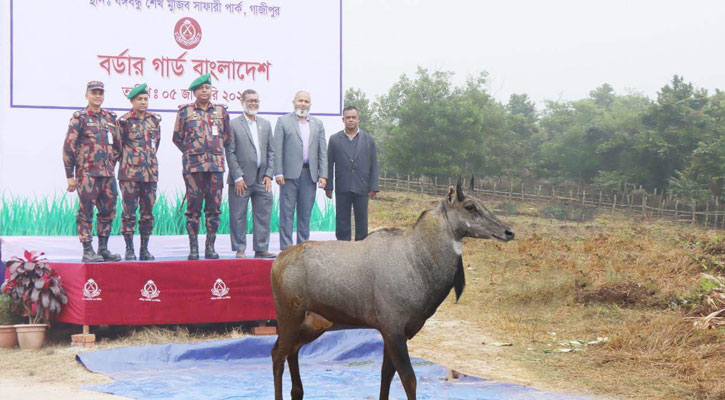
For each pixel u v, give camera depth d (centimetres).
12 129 927
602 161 5353
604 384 744
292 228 970
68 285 898
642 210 3778
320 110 1071
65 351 863
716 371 767
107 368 798
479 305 1249
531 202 4338
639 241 2045
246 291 937
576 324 1083
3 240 927
